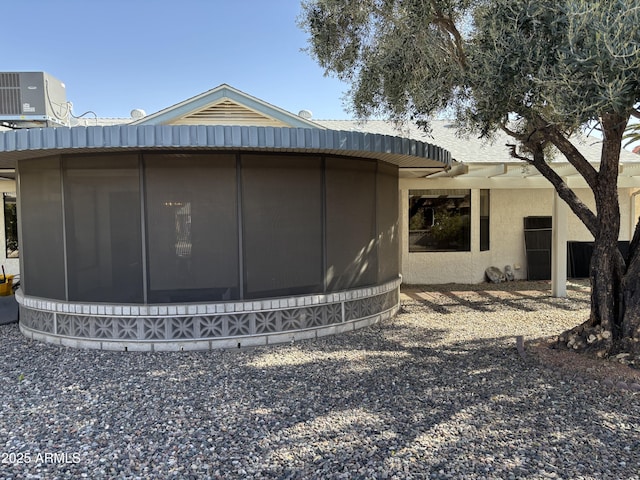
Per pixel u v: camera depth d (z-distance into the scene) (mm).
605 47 3588
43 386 5020
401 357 5949
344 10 6559
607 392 4617
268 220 6516
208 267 6328
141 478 3156
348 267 7301
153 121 7848
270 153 6477
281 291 6664
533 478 3098
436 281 12672
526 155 8641
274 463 3344
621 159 11281
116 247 6246
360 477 3141
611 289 5730
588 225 5949
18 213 7184
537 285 12266
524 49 4484
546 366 5453
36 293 6922
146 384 5059
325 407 4371
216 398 4629
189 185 6211
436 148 7184
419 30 5914
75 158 6258
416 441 3658
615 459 3342
